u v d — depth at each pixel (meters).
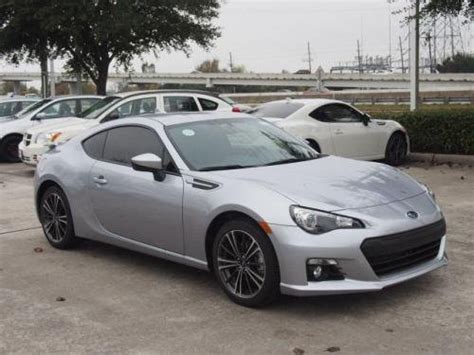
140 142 6.10
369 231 4.61
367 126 12.41
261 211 4.77
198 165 5.57
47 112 15.96
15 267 6.37
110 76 74.44
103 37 21.48
